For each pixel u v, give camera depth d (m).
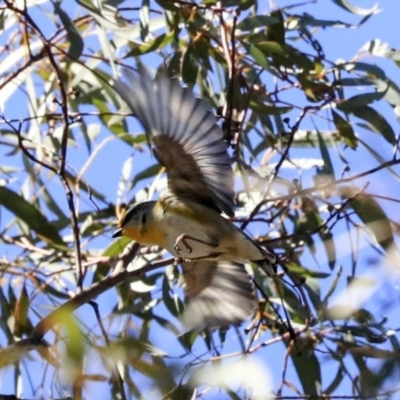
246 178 10.65
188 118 8.41
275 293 11.08
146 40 11.22
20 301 10.38
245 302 9.40
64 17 10.45
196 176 8.90
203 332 10.20
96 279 11.10
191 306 9.42
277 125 11.49
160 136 8.52
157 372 7.49
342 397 8.98
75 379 7.11
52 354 7.77
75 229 9.25
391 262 8.00
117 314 10.09
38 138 11.29
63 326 7.38
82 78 11.62
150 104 8.41
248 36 11.41
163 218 9.05
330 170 10.77
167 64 11.23
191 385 7.60
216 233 8.96
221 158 8.59
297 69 11.40
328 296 10.37
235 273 9.52
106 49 10.66
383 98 11.05
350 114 11.25
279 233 11.27
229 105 10.51
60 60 12.08
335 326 10.34
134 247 10.01
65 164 9.75
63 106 9.58
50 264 11.13
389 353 8.39
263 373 7.54
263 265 9.16
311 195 10.45
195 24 11.16
